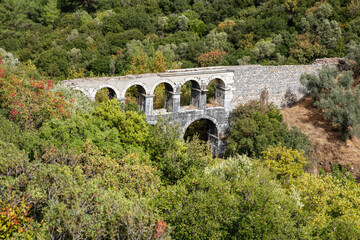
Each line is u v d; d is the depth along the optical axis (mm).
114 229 17062
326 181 29641
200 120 50344
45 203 18016
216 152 46281
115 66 68625
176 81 40969
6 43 84562
